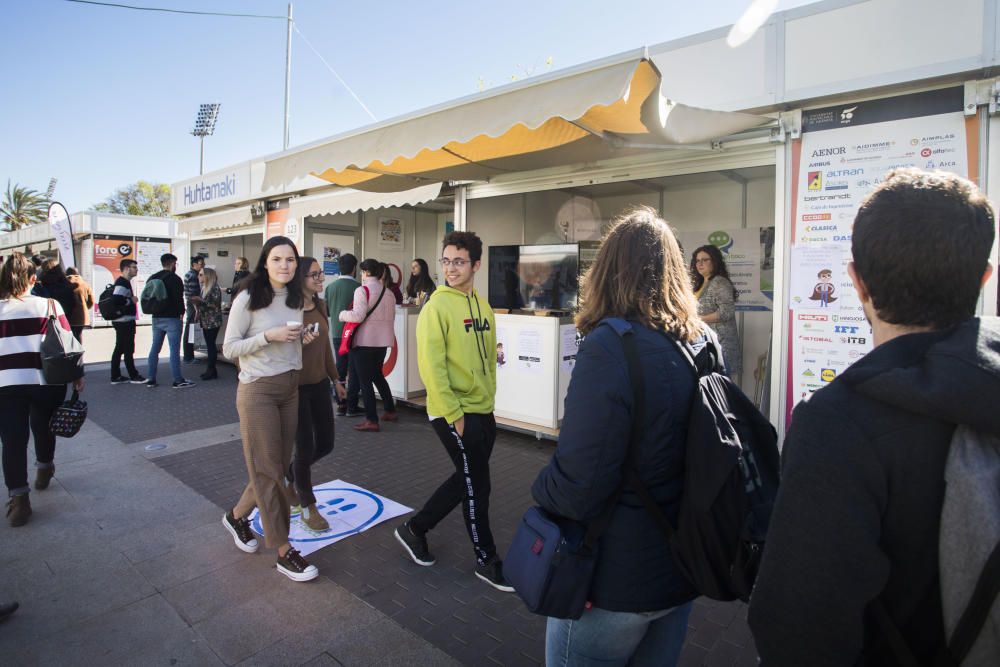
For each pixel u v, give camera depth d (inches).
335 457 197.9
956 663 32.0
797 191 150.6
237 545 133.0
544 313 218.4
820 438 35.2
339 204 290.4
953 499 31.8
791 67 146.5
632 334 54.4
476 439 113.8
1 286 144.0
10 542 135.2
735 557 50.8
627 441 52.0
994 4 121.7
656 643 60.5
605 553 53.8
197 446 210.7
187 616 106.6
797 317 151.6
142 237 721.0
